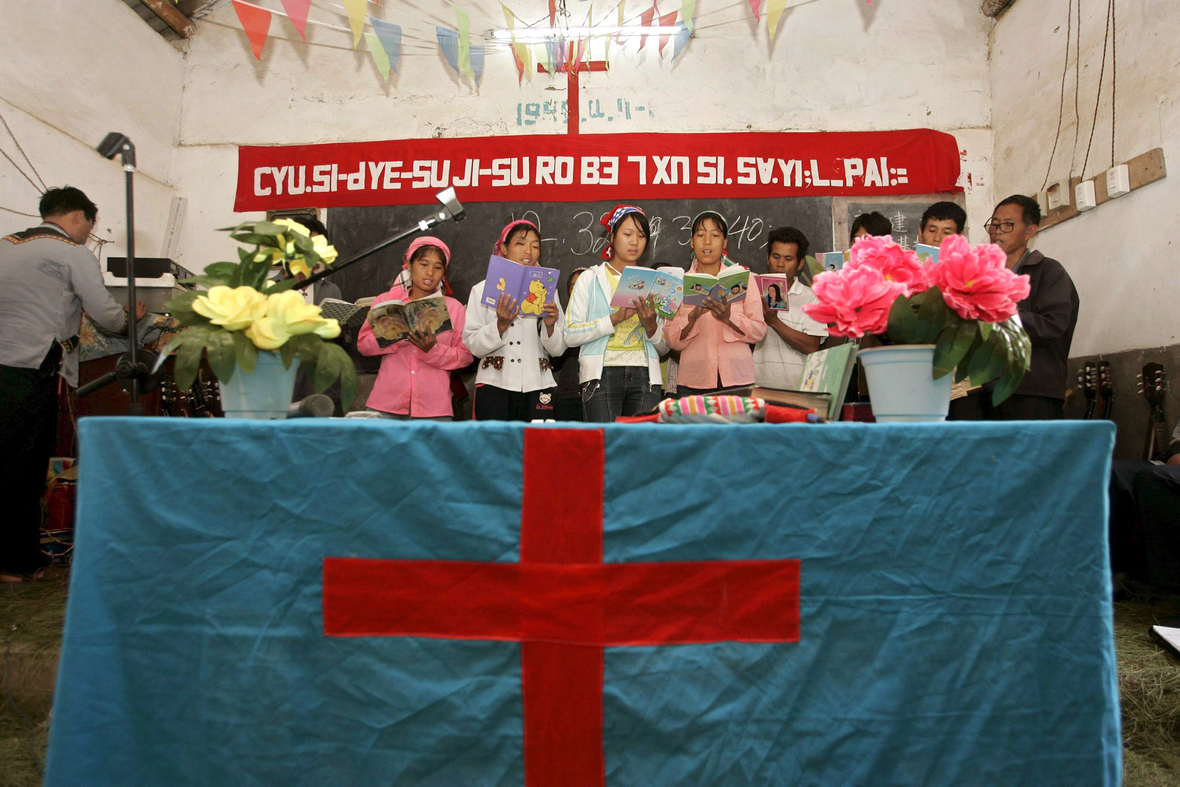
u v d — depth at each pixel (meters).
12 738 1.70
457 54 4.26
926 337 1.28
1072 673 1.04
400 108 4.49
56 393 2.87
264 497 1.03
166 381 3.25
